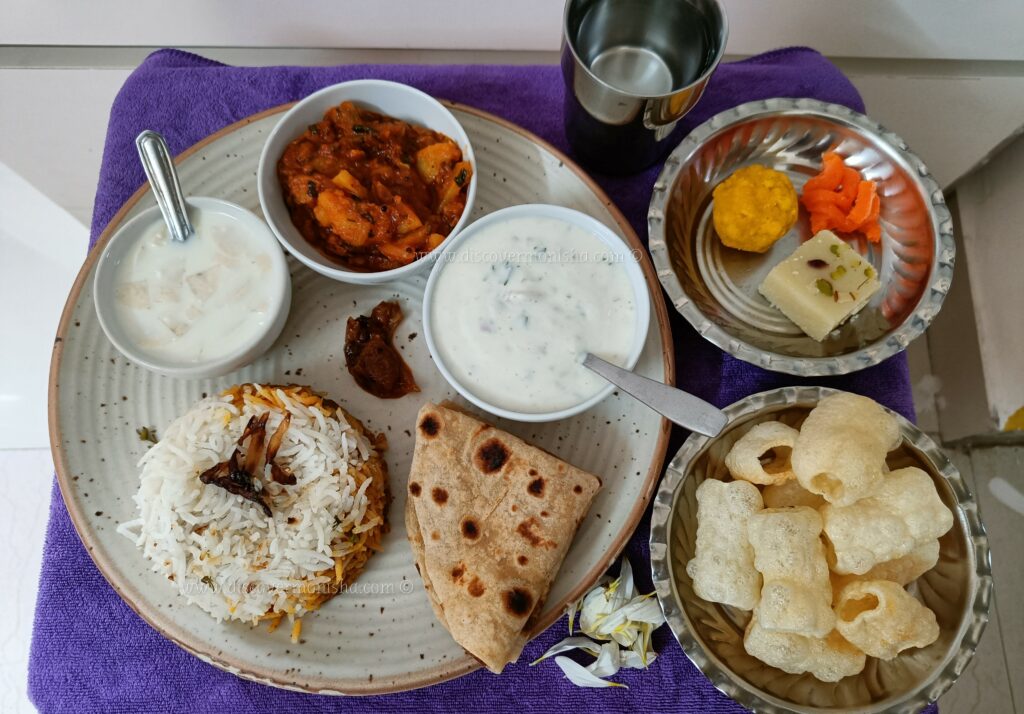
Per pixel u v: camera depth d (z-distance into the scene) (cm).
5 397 52
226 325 32
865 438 29
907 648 30
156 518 30
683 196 36
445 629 31
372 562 32
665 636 32
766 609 29
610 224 34
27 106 51
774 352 34
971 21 47
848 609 30
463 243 33
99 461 32
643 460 32
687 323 36
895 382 35
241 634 31
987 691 48
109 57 50
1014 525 51
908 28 48
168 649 32
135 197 35
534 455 31
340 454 31
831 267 34
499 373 31
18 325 52
